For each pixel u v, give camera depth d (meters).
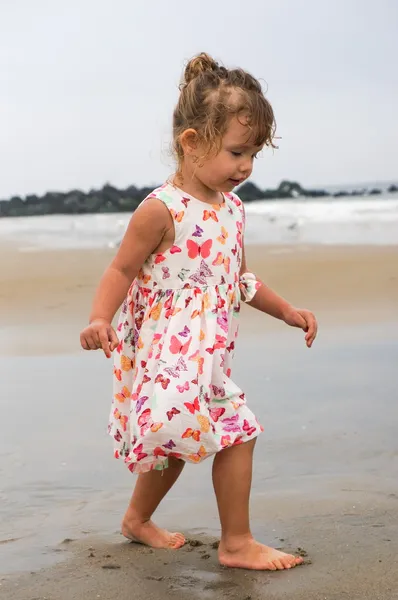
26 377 5.86
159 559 3.19
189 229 3.37
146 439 3.21
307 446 4.38
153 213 3.33
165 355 3.29
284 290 9.01
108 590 2.89
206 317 3.35
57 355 6.49
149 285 3.40
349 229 16.75
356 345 6.49
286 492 3.81
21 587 2.92
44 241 16.34
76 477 4.08
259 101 3.31
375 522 3.44
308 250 12.41
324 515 3.53
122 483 4.02
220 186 3.37
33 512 3.70
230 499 3.20
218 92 3.29
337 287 9.05
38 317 7.97
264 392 5.30
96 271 10.81
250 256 11.89
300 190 30.08
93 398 5.32
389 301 8.21
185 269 3.36
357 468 4.08
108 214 26.20
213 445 3.20
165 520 3.60
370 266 10.23
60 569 3.08
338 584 2.88
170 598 2.82
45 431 4.71
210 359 3.29
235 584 2.93
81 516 3.66
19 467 4.21
